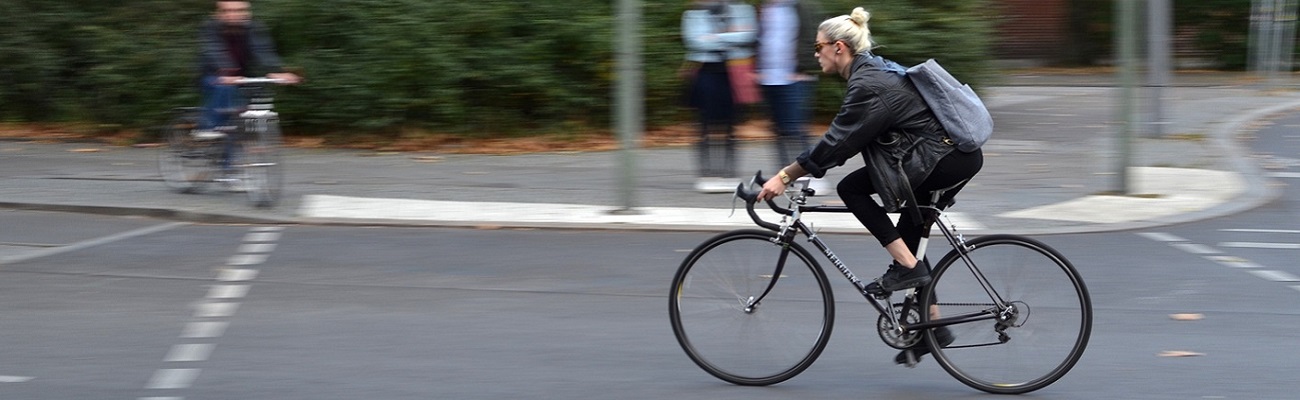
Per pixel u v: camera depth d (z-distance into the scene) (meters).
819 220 26.39
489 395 15.00
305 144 41.06
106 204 29.14
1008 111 50.59
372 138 41.09
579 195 30.98
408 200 30.23
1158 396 14.84
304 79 40.44
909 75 14.11
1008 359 14.85
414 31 39.75
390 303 19.84
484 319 18.77
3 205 29.59
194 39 42.22
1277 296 20.12
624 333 17.94
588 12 40.78
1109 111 50.25
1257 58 70.00
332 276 21.91
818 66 29.50
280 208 28.86
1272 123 46.62
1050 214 28.00
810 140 30.14
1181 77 67.31
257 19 40.59
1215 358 16.48
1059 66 74.31
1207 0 70.25
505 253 23.98
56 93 44.41
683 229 26.38
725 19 30.05
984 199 30.09
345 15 40.56
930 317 14.92
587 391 15.17
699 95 30.77
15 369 16.09
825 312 15.05
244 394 15.02
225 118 29.75
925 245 14.97
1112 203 29.30
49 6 43.75
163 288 20.97
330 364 16.33
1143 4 46.66
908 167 14.02
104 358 16.61
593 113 41.91
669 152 38.53
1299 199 30.09
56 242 25.31
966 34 42.84
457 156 38.47
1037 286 14.68
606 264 22.89
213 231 26.64
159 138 42.12
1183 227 26.48
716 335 15.43
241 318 18.84
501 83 40.41
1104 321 18.50
